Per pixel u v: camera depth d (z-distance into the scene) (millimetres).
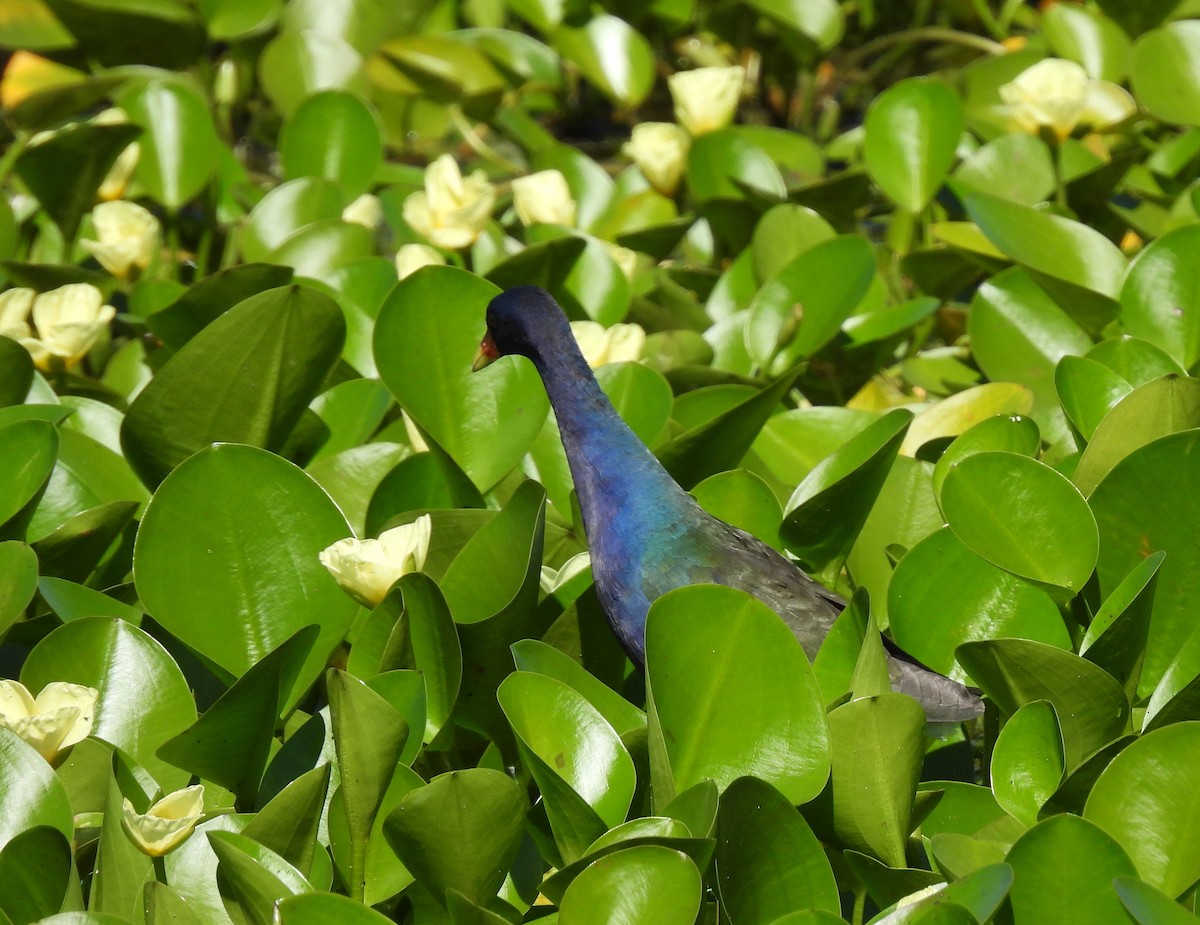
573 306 2375
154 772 1996
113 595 2107
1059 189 2479
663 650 1922
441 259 2348
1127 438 2092
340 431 2238
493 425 2189
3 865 1884
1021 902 1887
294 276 2320
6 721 1935
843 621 2006
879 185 2488
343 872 1950
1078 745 1998
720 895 1918
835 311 2338
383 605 1995
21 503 2072
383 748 1906
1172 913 1842
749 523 2182
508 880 1967
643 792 1969
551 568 2191
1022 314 2361
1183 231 2258
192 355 2117
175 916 1869
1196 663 2014
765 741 1939
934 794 1968
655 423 2225
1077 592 2029
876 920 1883
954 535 2062
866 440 2135
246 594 2043
